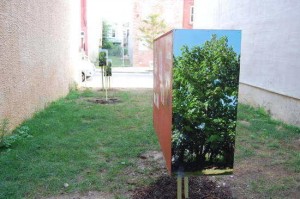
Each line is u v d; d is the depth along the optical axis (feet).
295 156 15.57
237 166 14.30
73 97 32.30
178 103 8.68
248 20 29.48
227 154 9.14
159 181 12.40
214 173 9.22
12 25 18.34
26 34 20.90
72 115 22.93
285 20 22.36
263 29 26.14
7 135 16.80
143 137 17.89
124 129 19.71
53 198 10.91
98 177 12.61
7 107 17.65
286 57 22.25
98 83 48.37
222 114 8.91
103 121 21.71
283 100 22.93
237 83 8.79
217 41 8.55
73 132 18.79
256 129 20.43
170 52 8.77
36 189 11.43
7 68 17.61
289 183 12.53
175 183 12.21
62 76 32.71
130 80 53.67
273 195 11.55
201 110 8.81
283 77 22.75
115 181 12.35
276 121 22.79
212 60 8.62
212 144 9.03
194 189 11.76
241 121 23.17
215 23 41.45
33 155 14.60
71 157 14.56
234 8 33.45
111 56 127.03
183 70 8.52
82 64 51.31
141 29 80.74
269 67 25.07
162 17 81.66
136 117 23.09
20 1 19.65
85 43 75.15
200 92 8.71
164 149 10.20
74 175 12.67
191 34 8.36
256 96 27.99
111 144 16.72
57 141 16.67
